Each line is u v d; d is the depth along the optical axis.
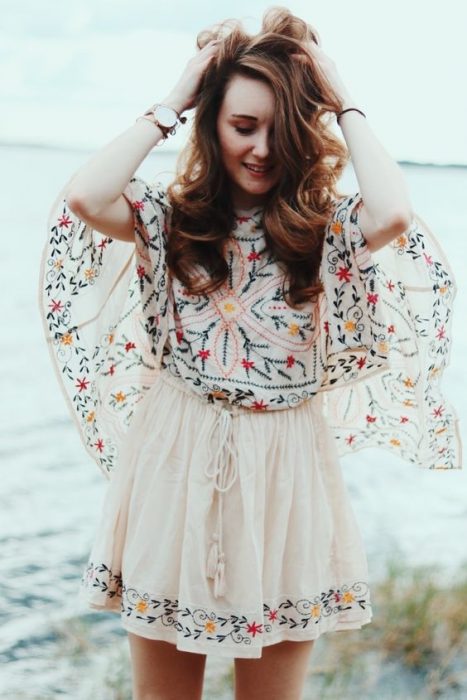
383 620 3.70
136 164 1.91
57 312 2.06
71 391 2.10
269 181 1.93
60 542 5.34
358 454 7.73
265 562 1.95
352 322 1.96
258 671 2.04
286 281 1.97
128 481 2.03
